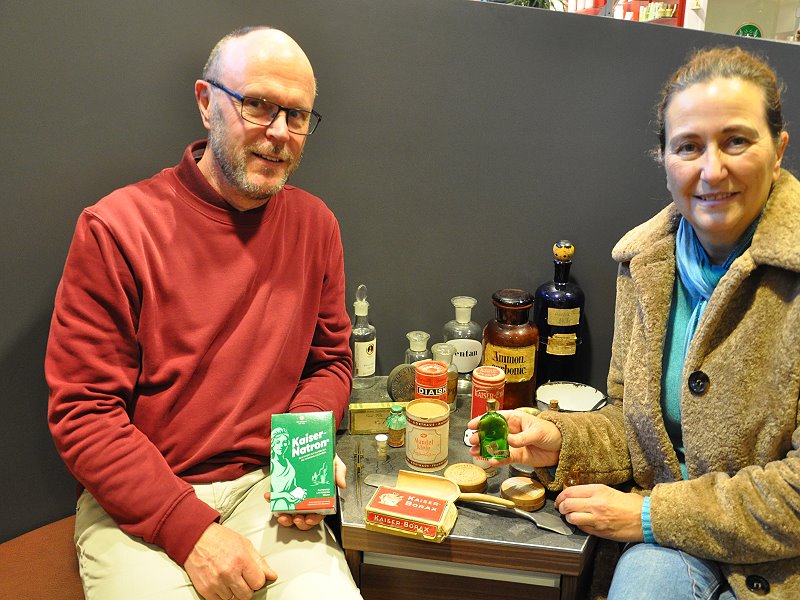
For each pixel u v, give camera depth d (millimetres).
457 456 1579
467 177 1861
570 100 1838
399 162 1819
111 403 1279
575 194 1915
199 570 1196
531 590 1338
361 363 1865
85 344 1274
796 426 1119
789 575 1107
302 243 1512
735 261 1139
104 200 1338
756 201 1143
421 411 1517
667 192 1953
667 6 2621
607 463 1370
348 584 1253
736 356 1159
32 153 1500
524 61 1793
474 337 1884
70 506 1710
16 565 1482
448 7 1729
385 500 1337
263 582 1208
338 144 1773
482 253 1931
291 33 1659
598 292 2006
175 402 1360
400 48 1734
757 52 1881
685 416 1223
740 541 1092
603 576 1353
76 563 1493
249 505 1391
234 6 1601
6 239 1516
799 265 1063
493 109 1818
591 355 2057
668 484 1196
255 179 1363
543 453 1394
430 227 1886
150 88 1571
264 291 1435
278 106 1338
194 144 1469
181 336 1345
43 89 1480
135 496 1229
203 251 1371
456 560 1311
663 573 1147
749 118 1097
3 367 1571
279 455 1323
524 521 1349
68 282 1290
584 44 1801
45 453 1653
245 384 1408
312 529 1352
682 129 1145
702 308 1245
